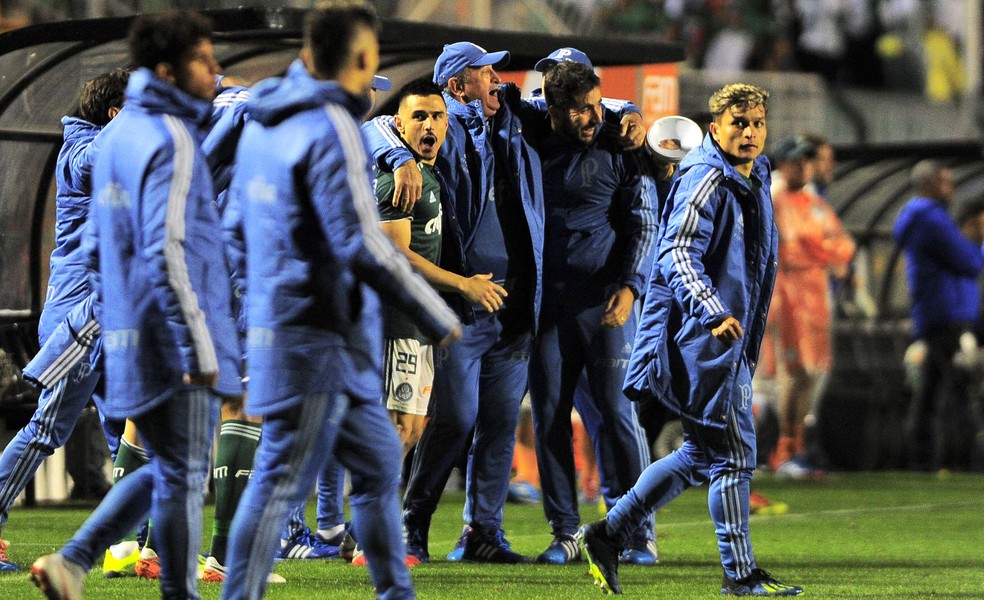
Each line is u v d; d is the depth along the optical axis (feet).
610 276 79.92
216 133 64.03
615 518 65.92
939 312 154.71
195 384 47.03
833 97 248.52
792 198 138.00
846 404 157.17
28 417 102.89
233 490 67.36
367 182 46.14
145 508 50.83
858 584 71.56
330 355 46.85
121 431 74.43
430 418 78.38
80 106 73.10
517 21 211.00
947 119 265.13
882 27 309.01
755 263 65.16
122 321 48.32
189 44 48.26
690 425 65.05
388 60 109.91
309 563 77.36
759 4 289.33
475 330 77.56
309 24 47.19
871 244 172.35
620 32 267.59
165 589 49.11
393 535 49.39
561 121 77.77
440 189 75.77
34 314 104.22
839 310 166.50
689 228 63.93
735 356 64.03
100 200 48.85
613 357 79.77
